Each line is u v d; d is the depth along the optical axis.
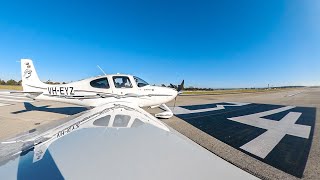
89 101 8.27
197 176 2.03
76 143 3.25
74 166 2.43
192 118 10.27
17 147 3.42
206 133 6.98
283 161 4.36
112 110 5.63
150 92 8.45
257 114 11.68
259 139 6.19
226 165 2.37
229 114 11.69
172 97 8.95
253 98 26.12
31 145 3.46
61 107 14.01
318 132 7.14
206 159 2.53
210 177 2.02
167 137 3.56
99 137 3.51
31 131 4.36
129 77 8.32
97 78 8.25
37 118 9.55
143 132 3.86
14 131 6.87
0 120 8.94
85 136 3.61
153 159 2.51
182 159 2.50
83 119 4.77
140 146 3.02
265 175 3.66
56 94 8.87
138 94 8.24
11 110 12.31
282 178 3.55
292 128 7.84
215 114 11.66
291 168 3.99
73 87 8.48
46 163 2.68
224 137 6.43
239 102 19.64
